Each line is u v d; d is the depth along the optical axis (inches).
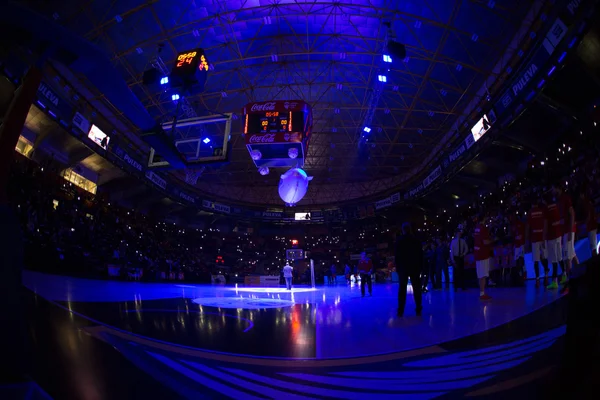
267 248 1898.4
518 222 414.9
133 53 869.2
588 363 39.7
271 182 1759.4
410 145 1249.4
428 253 462.3
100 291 319.0
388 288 626.2
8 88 644.7
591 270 41.9
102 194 1151.6
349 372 104.7
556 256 290.8
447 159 1120.8
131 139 1138.7
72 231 710.5
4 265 55.4
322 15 841.5
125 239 1021.8
